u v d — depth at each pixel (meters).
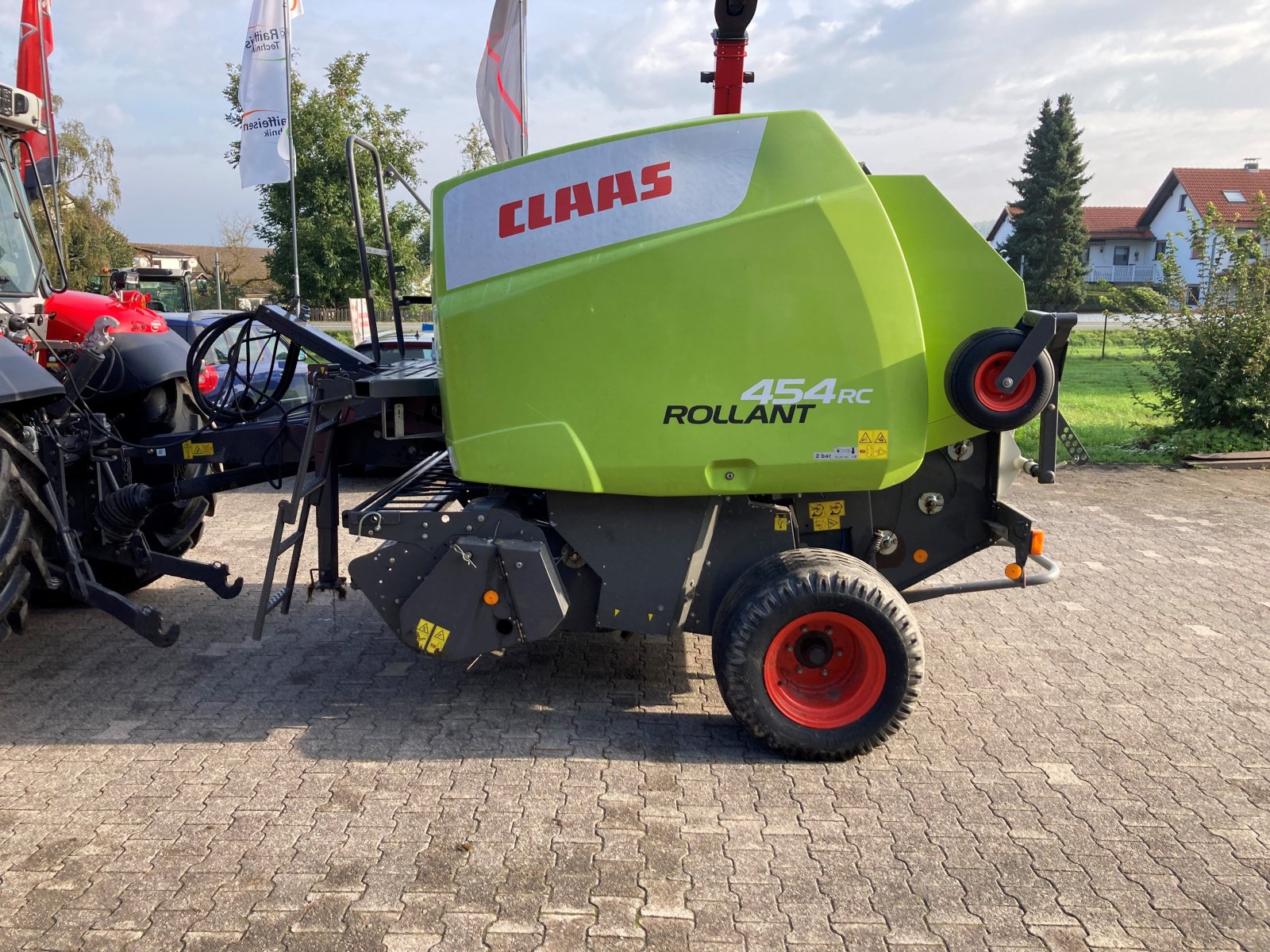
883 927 2.71
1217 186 50.88
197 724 4.02
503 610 3.75
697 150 3.52
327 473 4.25
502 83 9.33
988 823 3.27
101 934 2.66
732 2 4.57
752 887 2.89
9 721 4.05
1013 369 3.56
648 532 3.82
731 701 3.65
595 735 3.91
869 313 3.52
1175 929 2.71
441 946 2.62
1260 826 3.25
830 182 3.49
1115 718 4.13
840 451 3.61
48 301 5.42
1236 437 11.03
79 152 36.72
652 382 3.54
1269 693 4.41
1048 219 45.16
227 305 35.50
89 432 4.58
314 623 5.29
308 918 2.73
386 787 3.48
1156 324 11.79
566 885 2.89
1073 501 8.80
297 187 21.95
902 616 3.60
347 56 22.16
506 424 3.60
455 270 3.61
